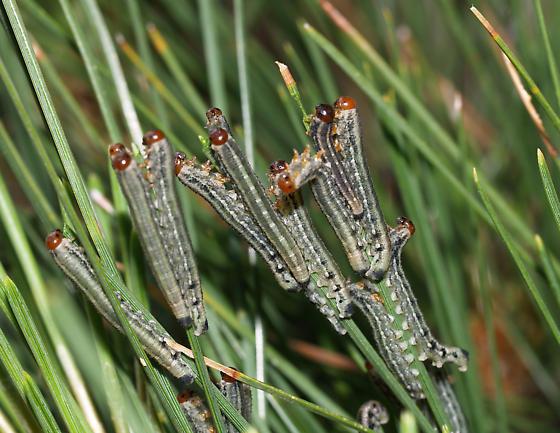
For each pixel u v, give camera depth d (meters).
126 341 0.27
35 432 0.26
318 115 0.24
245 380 0.25
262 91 0.39
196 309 0.25
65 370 0.27
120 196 0.27
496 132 0.44
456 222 0.36
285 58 0.41
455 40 0.41
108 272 0.25
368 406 0.27
